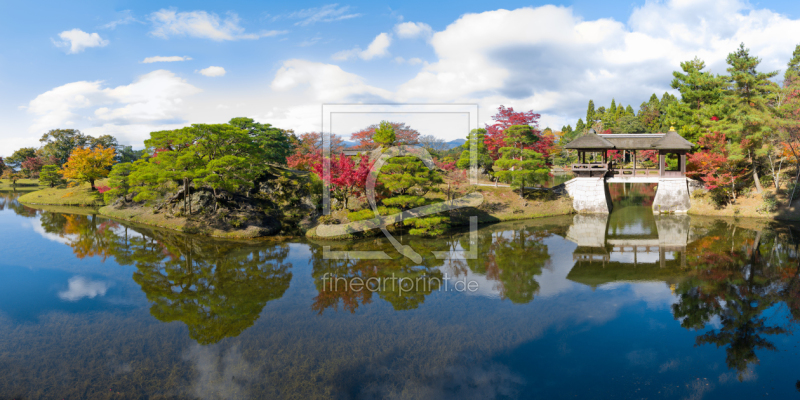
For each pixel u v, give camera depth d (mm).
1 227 39500
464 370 12961
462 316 17297
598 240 31969
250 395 11578
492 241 32250
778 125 33000
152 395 11672
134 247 30969
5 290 21500
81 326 16797
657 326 16109
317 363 13422
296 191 45625
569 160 82250
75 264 26469
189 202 38594
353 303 19094
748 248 27875
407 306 18578
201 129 37188
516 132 46031
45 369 13281
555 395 11555
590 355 13883
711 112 43812
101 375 12844
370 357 13812
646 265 24844
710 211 40781
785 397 11422
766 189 40062
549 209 43969
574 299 19188
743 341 14805
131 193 50625
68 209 52500
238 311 18312
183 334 15906
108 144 96125
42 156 95625
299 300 19625
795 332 15414
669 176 42844
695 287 20625
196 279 23234
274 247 30844
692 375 12594
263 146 53469
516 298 19422
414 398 11391
